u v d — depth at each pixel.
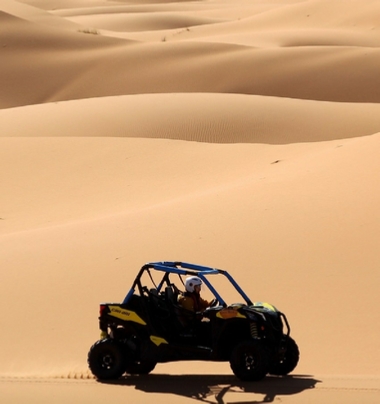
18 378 30.56
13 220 71.69
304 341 33.69
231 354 27.00
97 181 81.00
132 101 129.62
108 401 24.84
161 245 45.66
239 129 117.56
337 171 53.22
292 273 39.41
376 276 37.75
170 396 25.47
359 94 188.38
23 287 42.75
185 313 28.33
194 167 81.31
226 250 43.28
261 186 54.84
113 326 29.16
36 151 90.56
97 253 46.06
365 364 31.39
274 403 23.91
